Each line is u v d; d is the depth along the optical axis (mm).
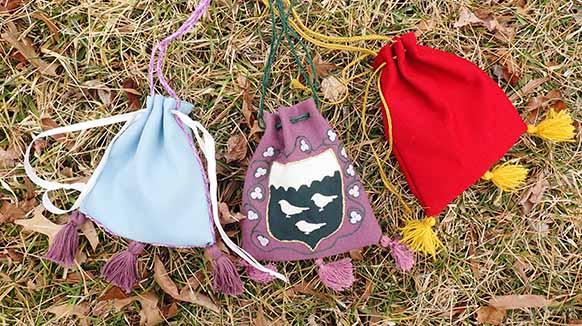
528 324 1203
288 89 1148
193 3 1137
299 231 1023
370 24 1162
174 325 1142
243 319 1154
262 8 1143
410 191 1159
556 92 1186
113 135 1127
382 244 1088
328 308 1168
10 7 1105
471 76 1038
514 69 1181
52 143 1120
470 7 1180
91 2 1120
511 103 1069
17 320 1114
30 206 1114
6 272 1114
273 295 1152
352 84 1145
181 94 1127
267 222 1027
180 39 1129
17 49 1103
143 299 1117
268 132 1011
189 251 1129
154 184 948
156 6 1131
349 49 1081
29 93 1114
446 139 1015
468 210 1187
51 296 1122
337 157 1018
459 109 1040
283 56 1139
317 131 1011
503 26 1190
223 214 1052
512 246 1196
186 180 956
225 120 1129
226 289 1019
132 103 1129
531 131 1109
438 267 1186
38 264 1121
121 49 1123
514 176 1070
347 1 1157
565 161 1192
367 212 1041
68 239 1001
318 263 1083
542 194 1191
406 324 1182
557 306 1199
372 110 1148
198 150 1106
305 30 1075
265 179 1021
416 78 1042
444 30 1173
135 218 961
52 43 1122
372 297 1177
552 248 1198
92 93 1133
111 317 1133
